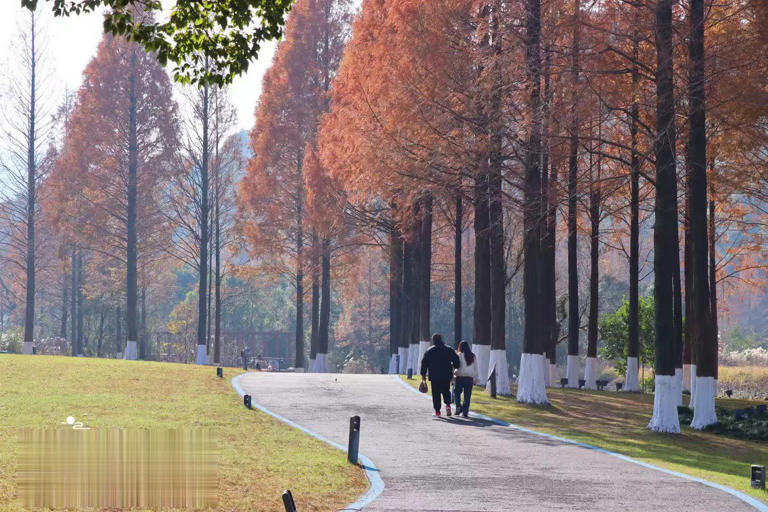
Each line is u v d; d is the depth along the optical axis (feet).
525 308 80.59
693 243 69.92
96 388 68.49
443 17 78.69
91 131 159.94
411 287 134.51
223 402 65.26
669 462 46.91
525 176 79.97
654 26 66.44
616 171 96.99
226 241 185.37
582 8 71.56
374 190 91.40
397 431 54.60
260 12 35.96
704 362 69.72
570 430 61.46
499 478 37.22
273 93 156.25
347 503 30.60
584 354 269.23
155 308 314.55
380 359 294.05
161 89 163.94
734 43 68.54
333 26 157.89
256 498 29.68
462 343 65.26
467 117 77.92
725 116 72.02
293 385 85.30
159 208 173.17
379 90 84.89
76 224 164.86
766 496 34.78
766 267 117.19
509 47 74.64
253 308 347.56
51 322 330.34
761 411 80.64
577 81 69.00
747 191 88.63
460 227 114.62
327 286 159.02
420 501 31.12
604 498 32.71
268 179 154.10
